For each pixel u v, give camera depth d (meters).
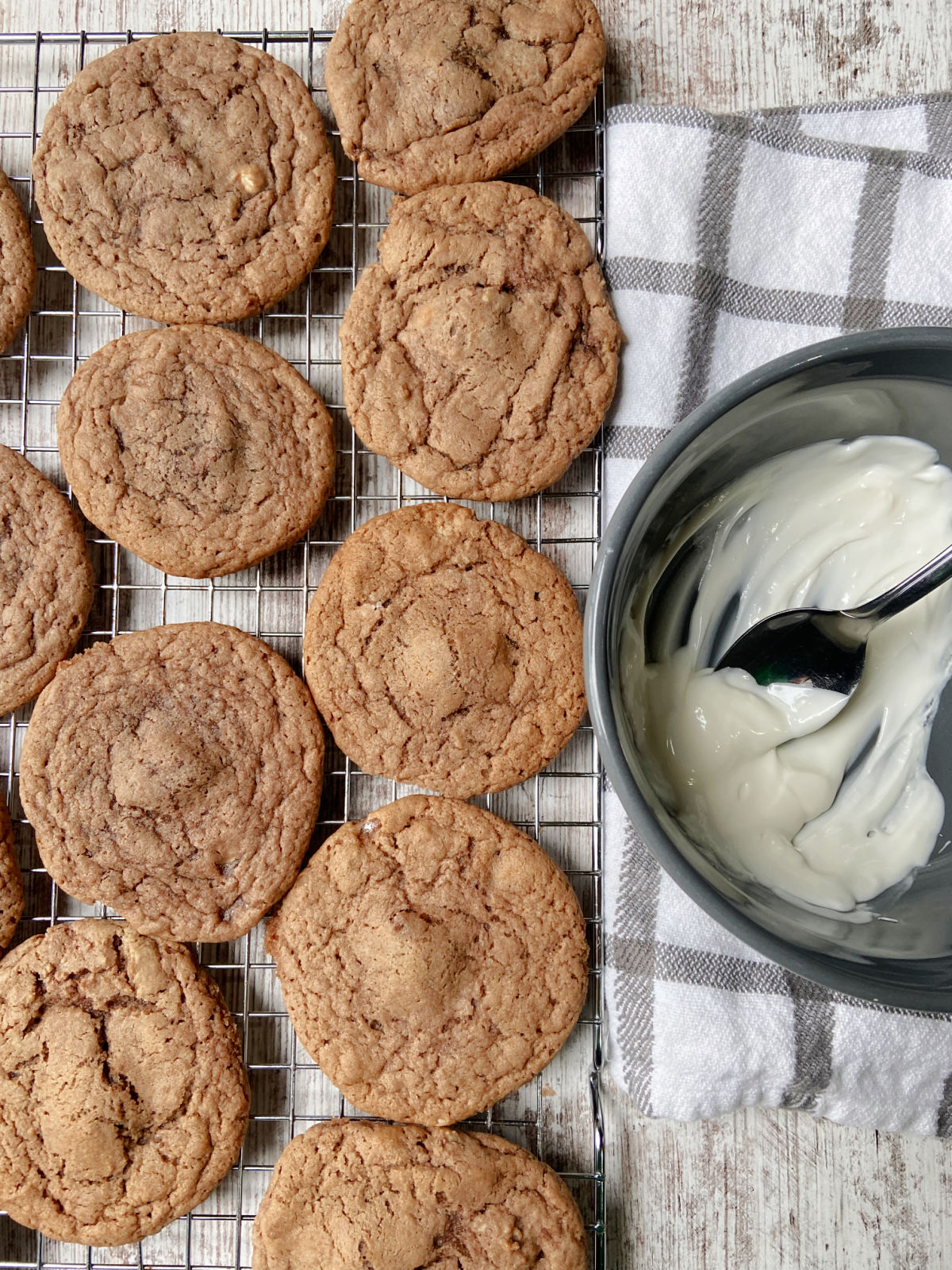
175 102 0.31
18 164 0.33
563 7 0.31
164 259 0.31
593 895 0.32
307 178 0.31
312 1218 0.29
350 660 0.30
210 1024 0.30
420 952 0.29
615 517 0.25
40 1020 0.30
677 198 0.31
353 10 0.31
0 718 0.32
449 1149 0.30
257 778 0.30
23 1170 0.30
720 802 0.28
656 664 0.29
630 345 0.31
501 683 0.30
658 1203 0.32
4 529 0.31
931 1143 0.32
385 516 0.31
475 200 0.30
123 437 0.30
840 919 0.28
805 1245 0.32
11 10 0.33
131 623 0.33
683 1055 0.30
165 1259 0.32
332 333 0.33
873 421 0.27
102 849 0.30
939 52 0.33
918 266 0.31
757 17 0.33
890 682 0.28
